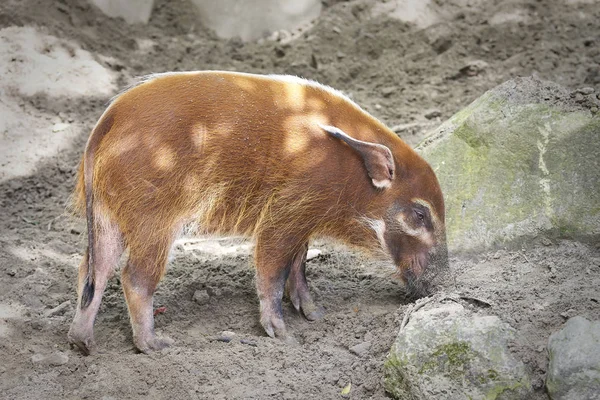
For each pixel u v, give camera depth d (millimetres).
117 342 9031
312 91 9133
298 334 9219
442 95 14594
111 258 8672
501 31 15906
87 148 8531
